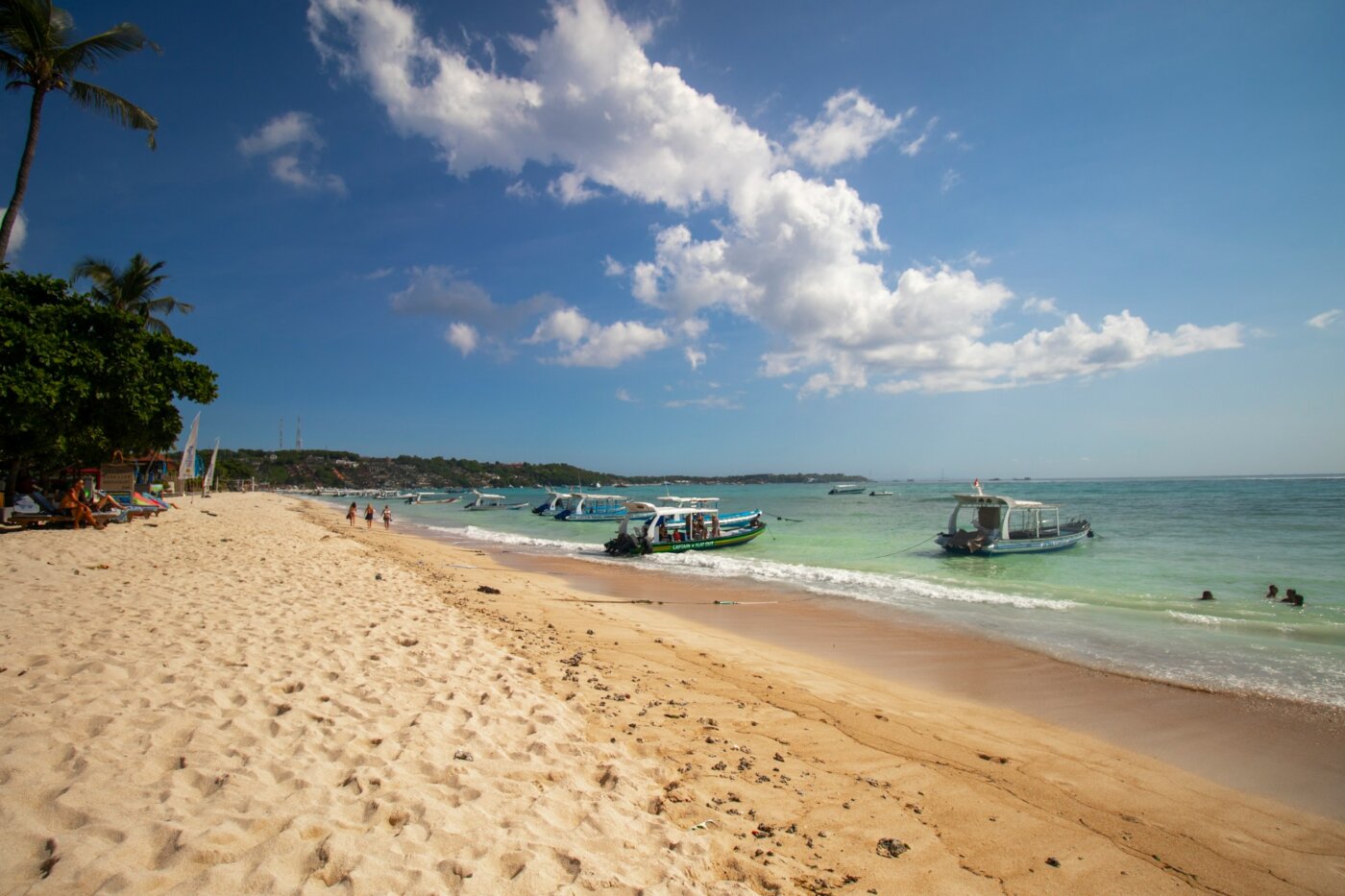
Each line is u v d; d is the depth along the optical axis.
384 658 7.29
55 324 20.47
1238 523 34.84
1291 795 5.97
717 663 9.70
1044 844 4.92
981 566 22.30
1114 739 7.22
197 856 3.16
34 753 4.10
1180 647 11.26
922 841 4.75
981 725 7.57
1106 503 56.56
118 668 5.98
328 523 39.28
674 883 3.58
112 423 23.44
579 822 4.14
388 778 4.35
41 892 2.79
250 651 6.99
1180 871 4.70
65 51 20.17
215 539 19.75
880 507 69.81
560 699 6.89
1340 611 14.18
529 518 63.34
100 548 15.48
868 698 8.38
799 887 3.91
